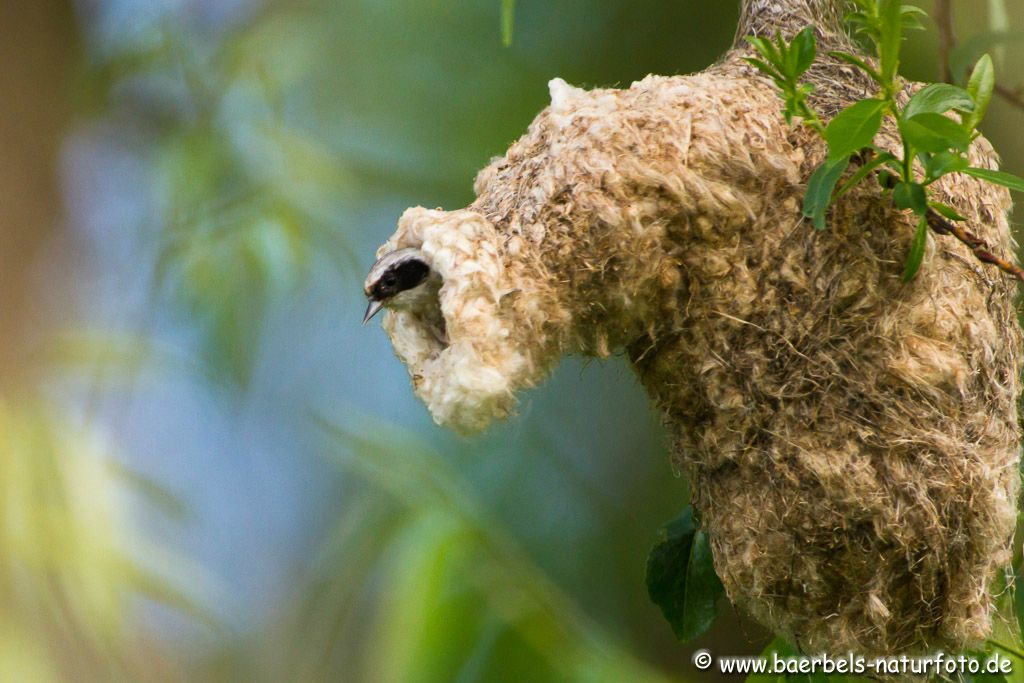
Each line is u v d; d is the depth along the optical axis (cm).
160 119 401
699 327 374
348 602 387
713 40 452
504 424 373
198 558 388
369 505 387
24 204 399
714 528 375
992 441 375
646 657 430
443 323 374
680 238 373
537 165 374
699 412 375
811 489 373
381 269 372
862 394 373
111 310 395
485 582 385
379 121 443
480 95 448
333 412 388
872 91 376
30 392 382
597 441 452
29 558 378
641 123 373
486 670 384
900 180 371
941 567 374
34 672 377
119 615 379
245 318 395
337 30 447
